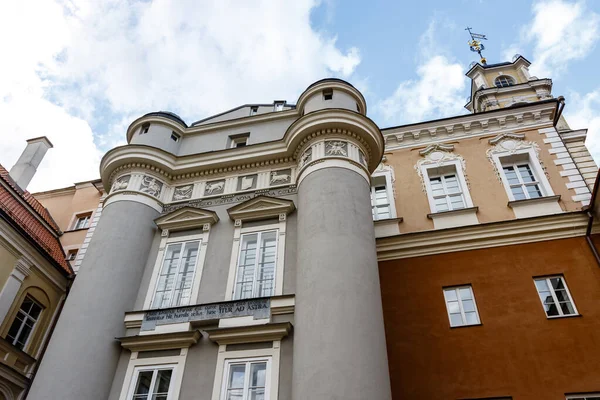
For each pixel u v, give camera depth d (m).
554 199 17.61
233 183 17.73
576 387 12.96
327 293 12.33
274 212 15.84
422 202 19.17
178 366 13.01
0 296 16.75
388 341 15.04
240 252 15.31
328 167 15.41
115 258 15.44
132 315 14.46
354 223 14.05
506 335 14.31
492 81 31.73
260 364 12.43
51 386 12.91
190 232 16.52
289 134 17.39
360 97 19.00
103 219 16.70
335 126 16.45
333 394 10.68
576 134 21.50
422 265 16.67
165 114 20.64
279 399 11.62
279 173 17.47
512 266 15.83
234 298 14.16
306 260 13.31
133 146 18.27
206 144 19.86
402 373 14.28
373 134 16.77
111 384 13.27
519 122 20.94
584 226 16.11
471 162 20.08
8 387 16.39
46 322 18.89
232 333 12.87
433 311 15.43
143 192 17.47
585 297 14.56
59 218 25.95
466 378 13.78
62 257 22.05
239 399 11.95
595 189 15.77
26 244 18.17
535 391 13.12
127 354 13.77
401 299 15.96
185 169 18.39
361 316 12.05
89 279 15.00
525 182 19.06
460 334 14.68
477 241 16.70
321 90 18.91
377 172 20.86
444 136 21.44
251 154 17.94
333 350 11.32
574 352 13.54
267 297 13.52
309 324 11.98
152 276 15.58
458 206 18.92
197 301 14.39
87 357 13.34
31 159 25.75
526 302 14.88
